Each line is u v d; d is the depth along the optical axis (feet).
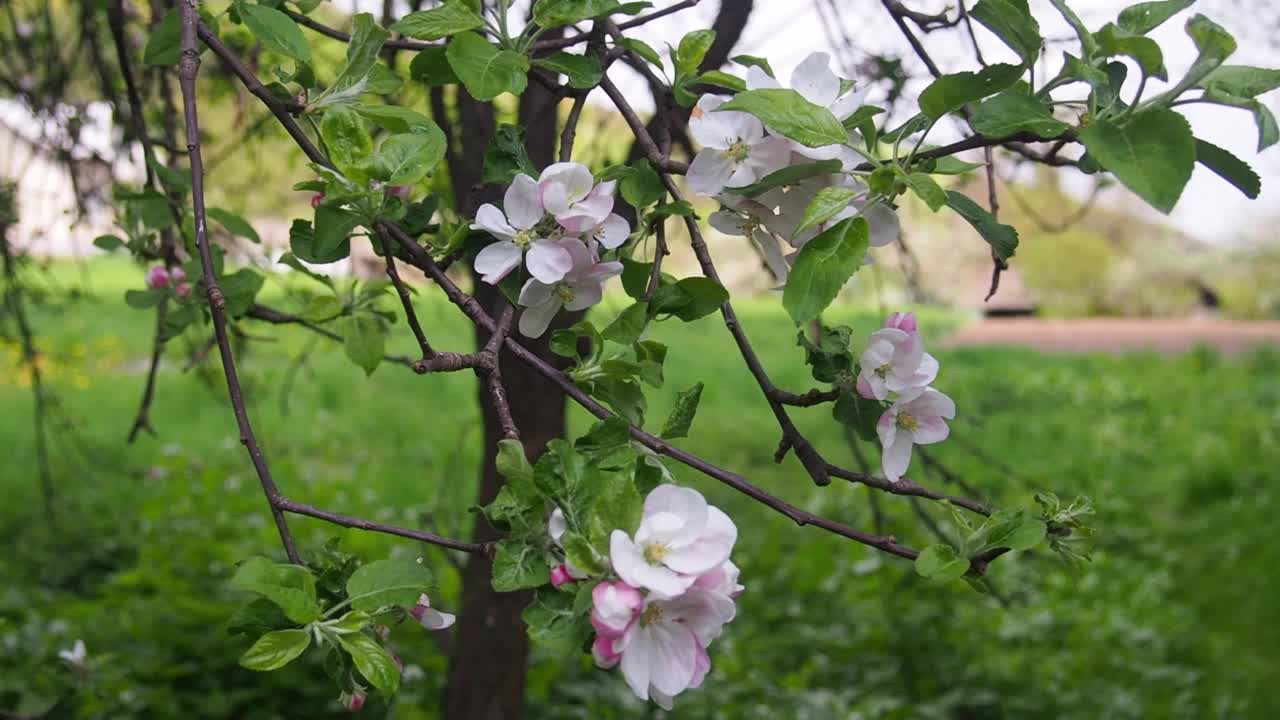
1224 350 59.47
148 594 19.63
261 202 16.26
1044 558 24.71
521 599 12.01
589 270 4.12
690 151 8.29
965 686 18.02
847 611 20.89
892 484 4.25
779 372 42.93
